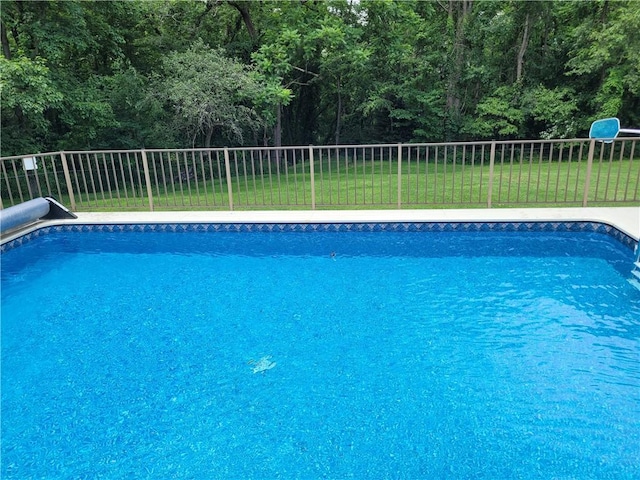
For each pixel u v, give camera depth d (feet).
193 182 37.45
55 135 33.01
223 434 8.17
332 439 7.96
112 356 10.93
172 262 17.78
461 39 46.42
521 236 17.84
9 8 27.45
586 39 41.32
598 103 42.42
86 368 10.44
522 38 45.83
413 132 48.14
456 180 29.12
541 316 12.29
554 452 7.48
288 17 37.68
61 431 8.36
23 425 8.54
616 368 9.86
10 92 23.57
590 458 7.34
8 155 29.58
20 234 19.02
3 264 17.75
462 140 48.16
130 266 17.39
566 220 17.51
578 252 17.48
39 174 31.19
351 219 18.74
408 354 10.66
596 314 12.34
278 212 20.43
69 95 29.32
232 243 19.54
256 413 8.71
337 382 9.63
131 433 8.25
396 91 47.37
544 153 44.80
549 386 9.27
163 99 33.40
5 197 30.42
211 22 44.96
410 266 16.42
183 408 8.91
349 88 49.90
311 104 52.26
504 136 46.65
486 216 18.20
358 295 14.05
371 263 16.89
